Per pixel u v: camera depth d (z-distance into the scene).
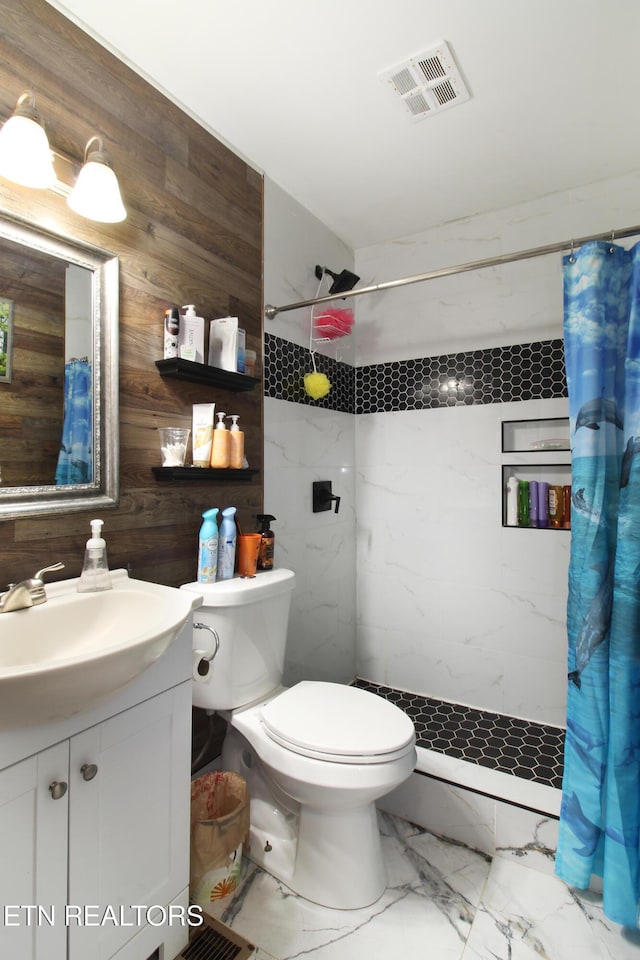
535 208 2.04
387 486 2.39
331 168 1.83
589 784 1.27
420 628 2.30
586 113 1.54
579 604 1.32
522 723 2.00
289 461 1.97
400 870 1.40
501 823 1.47
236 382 1.54
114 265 1.27
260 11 1.19
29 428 1.11
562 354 1.98
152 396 1.38
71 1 1.16
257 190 1.81
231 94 1.47
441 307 2.25
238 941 1.16
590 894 1.33
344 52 1.32
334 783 1.13
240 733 1.45
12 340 1.08
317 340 2.14
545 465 2.03
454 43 1.29
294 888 1.32
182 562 1.46
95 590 1.11
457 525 2.20
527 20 1.22
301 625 2.04
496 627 2.11
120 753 0.96
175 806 1.09
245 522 1.73
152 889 1.03
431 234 2.27
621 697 1.24
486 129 1.62
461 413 2.20
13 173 1.01
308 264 2.11
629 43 1.28
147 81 1.38
